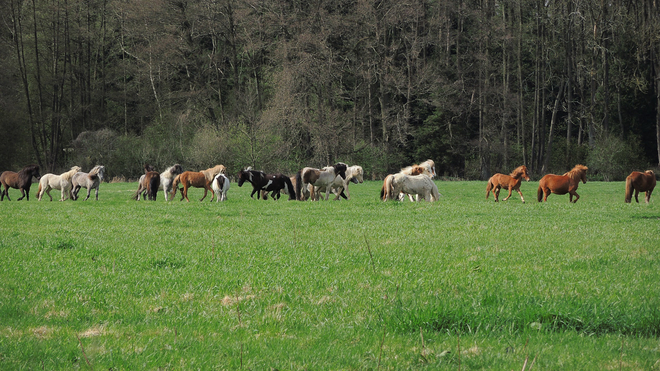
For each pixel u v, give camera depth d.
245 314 6.68
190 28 67.69
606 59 64.19
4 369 4.74
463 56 68.56
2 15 65.19
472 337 5.85
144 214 19.52
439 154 66.44
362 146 63.19
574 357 5.19
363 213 19.78
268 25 63.41
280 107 55.66
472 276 8.69
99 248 11.62
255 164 54.19
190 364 4.96
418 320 6.21
